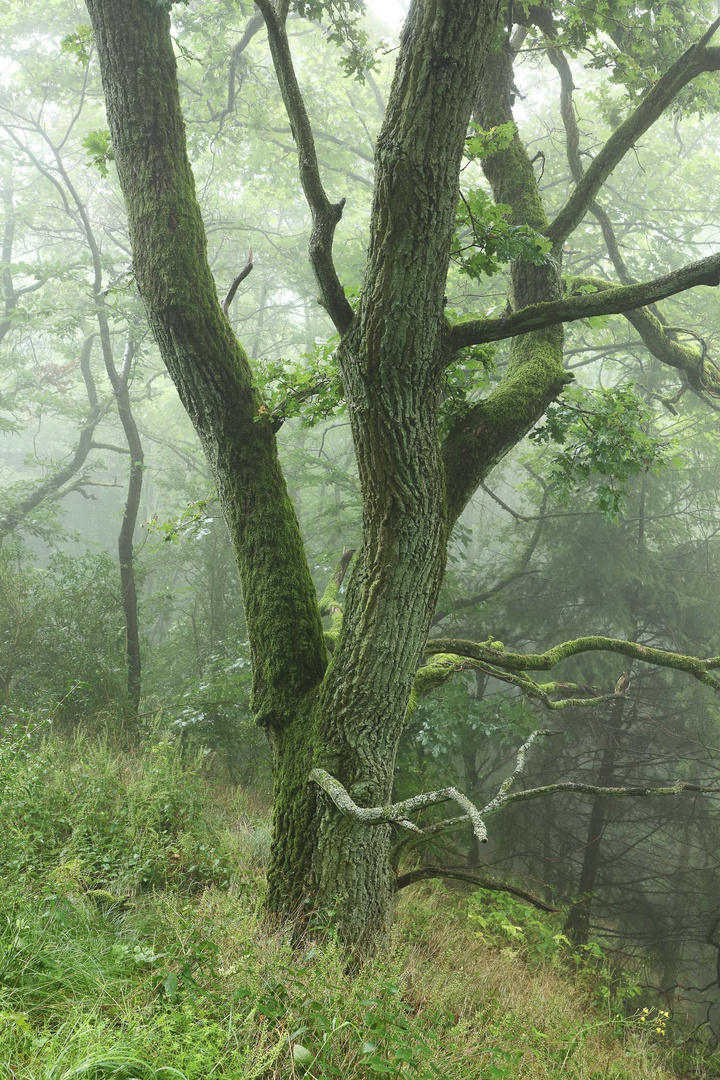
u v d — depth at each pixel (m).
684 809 11.47
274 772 3.77
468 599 11.84
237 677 9.59
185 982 2.62
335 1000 2.71
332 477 12.32
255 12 10.52
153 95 4.02
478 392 11.19
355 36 5.90
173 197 4.02
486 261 3.54
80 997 2.64
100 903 3.78
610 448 4.87
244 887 4.29
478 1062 2.83
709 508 13.08
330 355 4.37
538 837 11.41
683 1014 9.68
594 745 11.87
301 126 2.98
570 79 6.30
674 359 6.61
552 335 4.66
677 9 6.04
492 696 11.77
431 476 3.24
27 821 4.54
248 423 4.08
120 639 10.77
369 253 2.94
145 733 8.57
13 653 9.28
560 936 6.91
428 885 6.97
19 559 11.21
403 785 8.36
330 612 5.11
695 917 10.93
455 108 2.67
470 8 2.54
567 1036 3.84
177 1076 2.17
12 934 2.84
